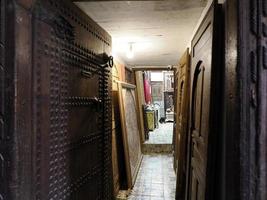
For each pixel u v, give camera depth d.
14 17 0.90
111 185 2.45
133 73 5.94
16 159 0.91
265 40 0.78
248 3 0.80
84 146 1.71
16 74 0.90
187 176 2.19
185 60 2.94
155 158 5.52
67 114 1.42
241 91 0.79
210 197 1.31
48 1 1.18
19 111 0.92
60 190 1.32
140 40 2.96
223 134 1.23
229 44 0.92
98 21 2.22
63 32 1.36
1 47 0.90
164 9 1.93
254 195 0.77
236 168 0.80
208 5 1.75
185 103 2.86
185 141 2.90
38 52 1.08
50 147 1.21
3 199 0.90
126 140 3.70
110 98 2.39
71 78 1.48
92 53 1.89
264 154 0.77
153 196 3.39
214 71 1.29
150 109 8.94
